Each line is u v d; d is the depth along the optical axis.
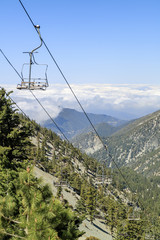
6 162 24.91
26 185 10.12
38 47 14.79
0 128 28.66
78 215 13.51
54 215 9.59
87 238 60.91
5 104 28.88
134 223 83.25
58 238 10.83
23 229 9.80
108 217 116.81
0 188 13.86
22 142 29.48
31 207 9.80
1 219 9.83
